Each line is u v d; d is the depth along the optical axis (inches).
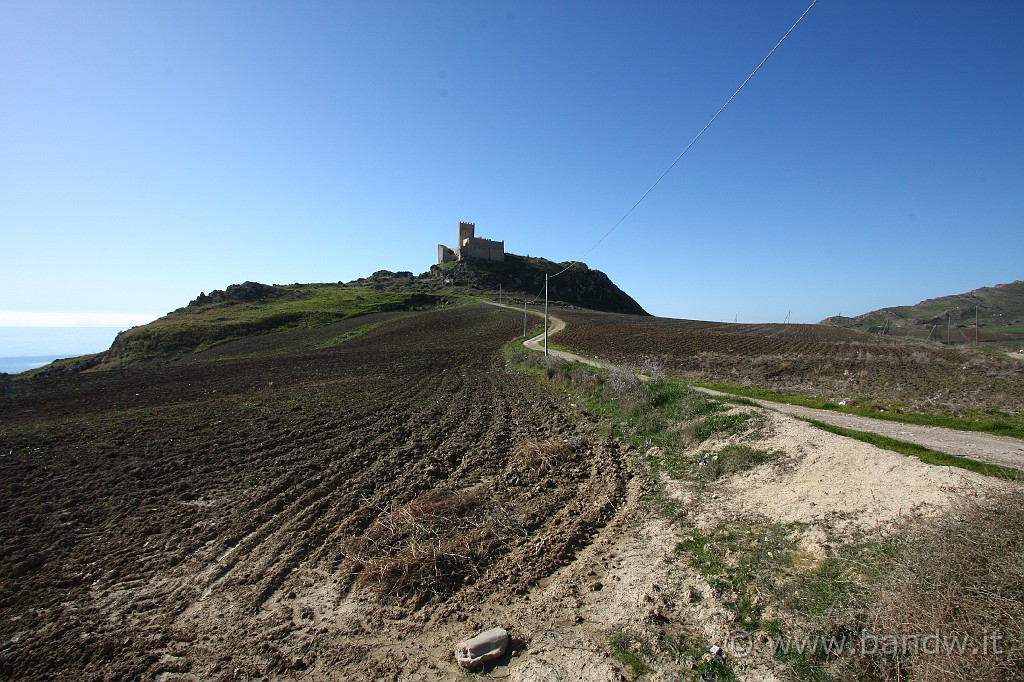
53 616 286.2
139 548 365.4
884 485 325.1
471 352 2000.5
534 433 677.9
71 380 1515.7
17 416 959.6
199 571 331.3
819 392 836.6
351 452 602.2
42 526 407.5
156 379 1471.5
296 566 333.7
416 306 4367.6
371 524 394.9
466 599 290.0
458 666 232.8
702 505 384.5
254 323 3334.2
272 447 629.0
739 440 483.2
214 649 254.1
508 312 3516.2
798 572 261.1
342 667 237.5
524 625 261.1
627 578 295.6
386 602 288.8
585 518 390.9
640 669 220.7
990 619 169.8
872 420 534.0
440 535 364.8
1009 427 456.8
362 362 1769.2
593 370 1010.7
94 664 245.6
